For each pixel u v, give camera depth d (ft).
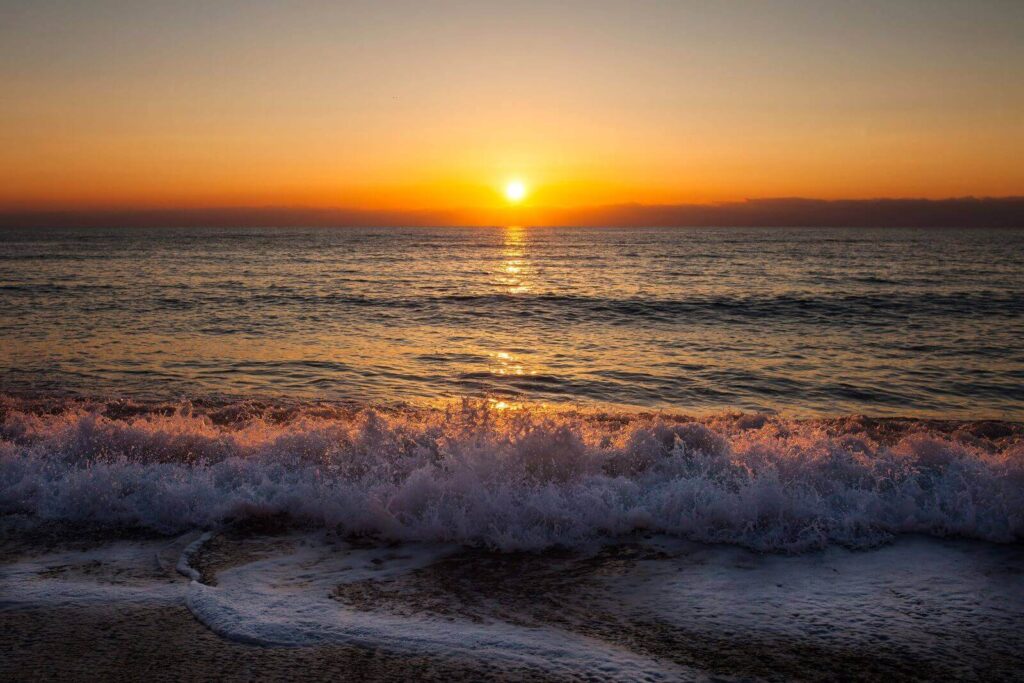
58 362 39.75
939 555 11.33
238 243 359.46
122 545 11.75
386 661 7.98
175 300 82.28
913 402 33.24
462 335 56.24
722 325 64.39
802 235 654.94
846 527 12.18
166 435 16.05
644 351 48.47
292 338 52.70
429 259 217.97
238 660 7.98
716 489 13.11
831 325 64.28
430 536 12.05
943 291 98.22
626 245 371.56
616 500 12.87
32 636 8.54
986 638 8.64
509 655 8.13
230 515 12.91
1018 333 58.18
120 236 506.07
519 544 11.64
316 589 10.05
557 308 79.15
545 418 17.51
